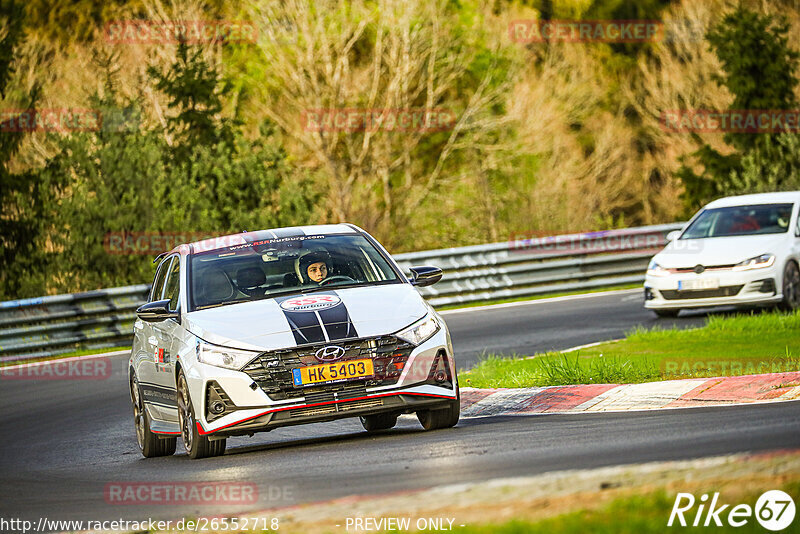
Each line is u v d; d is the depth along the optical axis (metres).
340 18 140.88
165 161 100.69
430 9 143.12
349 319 30.52
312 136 143.12
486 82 143.88
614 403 34.22
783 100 111.38
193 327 31.66
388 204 145.12
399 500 20.50
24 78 128.88
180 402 32.03
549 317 68.25
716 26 113.56
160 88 105.00
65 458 37.06
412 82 147.12
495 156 147.12
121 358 66.56
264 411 29.50
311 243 35.41
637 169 167.38
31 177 98.12
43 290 91.12
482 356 53.50
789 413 27.84
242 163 95.12
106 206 90.62
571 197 151.25
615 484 19.88
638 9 181.38
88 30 140.12
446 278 80.50
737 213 62.91
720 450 23.06
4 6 106.50
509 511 18.69
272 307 31.50
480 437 29.25
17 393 56.28
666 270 60.31
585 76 156.12
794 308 58.72
